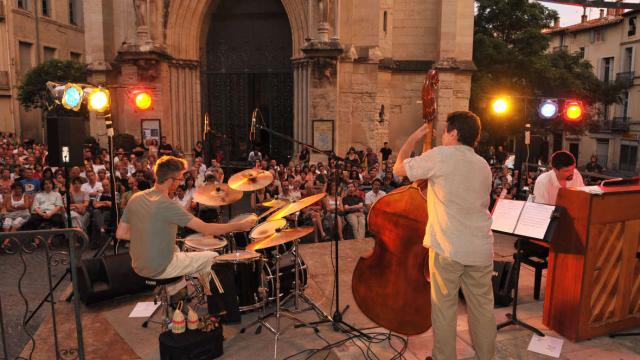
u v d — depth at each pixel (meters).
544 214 4.26
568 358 4.01
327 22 16.55
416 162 3.47
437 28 20.12
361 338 4.52
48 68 24.28
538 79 28.75
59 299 6.04
